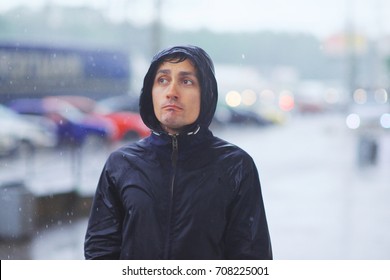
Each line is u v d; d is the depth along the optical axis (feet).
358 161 84.17
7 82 113.80
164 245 12.56
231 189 12.81
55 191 44.32
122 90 127.34
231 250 12.91
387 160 89.25
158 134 13.05
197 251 12.56
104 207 13.28
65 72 120.06
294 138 126.52
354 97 192.75
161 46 130.82
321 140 123.13
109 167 13.28
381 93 177.58
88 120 98.43
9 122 85.87
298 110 223.51
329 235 39.88
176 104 12.88
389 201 53.26
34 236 37.81
